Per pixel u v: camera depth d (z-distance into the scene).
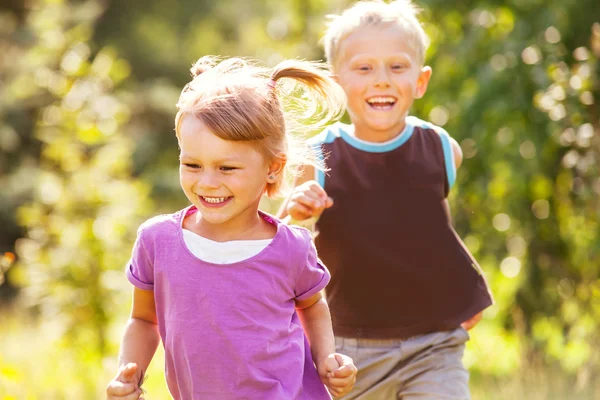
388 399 4.61
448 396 4.44
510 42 9.34
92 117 11.12
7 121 21.66
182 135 3.24
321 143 4.62
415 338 4.54
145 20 27.27
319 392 3.38
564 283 9.93
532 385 7.91
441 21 9.94
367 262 4.53
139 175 23.17
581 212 9.44
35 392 7.83
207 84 3.30
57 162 11.31
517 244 10.06
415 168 4.61
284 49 13.44
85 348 10.38
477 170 9.68
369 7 4.77
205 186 3.20
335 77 4.76
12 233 21.12
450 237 4.64
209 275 3.23
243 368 3.17
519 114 9.29
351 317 4.55
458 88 9.77
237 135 3.18
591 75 8.79
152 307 3.46
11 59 22.03
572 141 8.86
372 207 4.55
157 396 7.76
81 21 19.72
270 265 3.27
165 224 3.39
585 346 8.95
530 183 9.66
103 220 10.92
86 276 10.75
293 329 3.30
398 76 4.60
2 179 21.59
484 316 10.02
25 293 12.25
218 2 27.83
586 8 9.27
